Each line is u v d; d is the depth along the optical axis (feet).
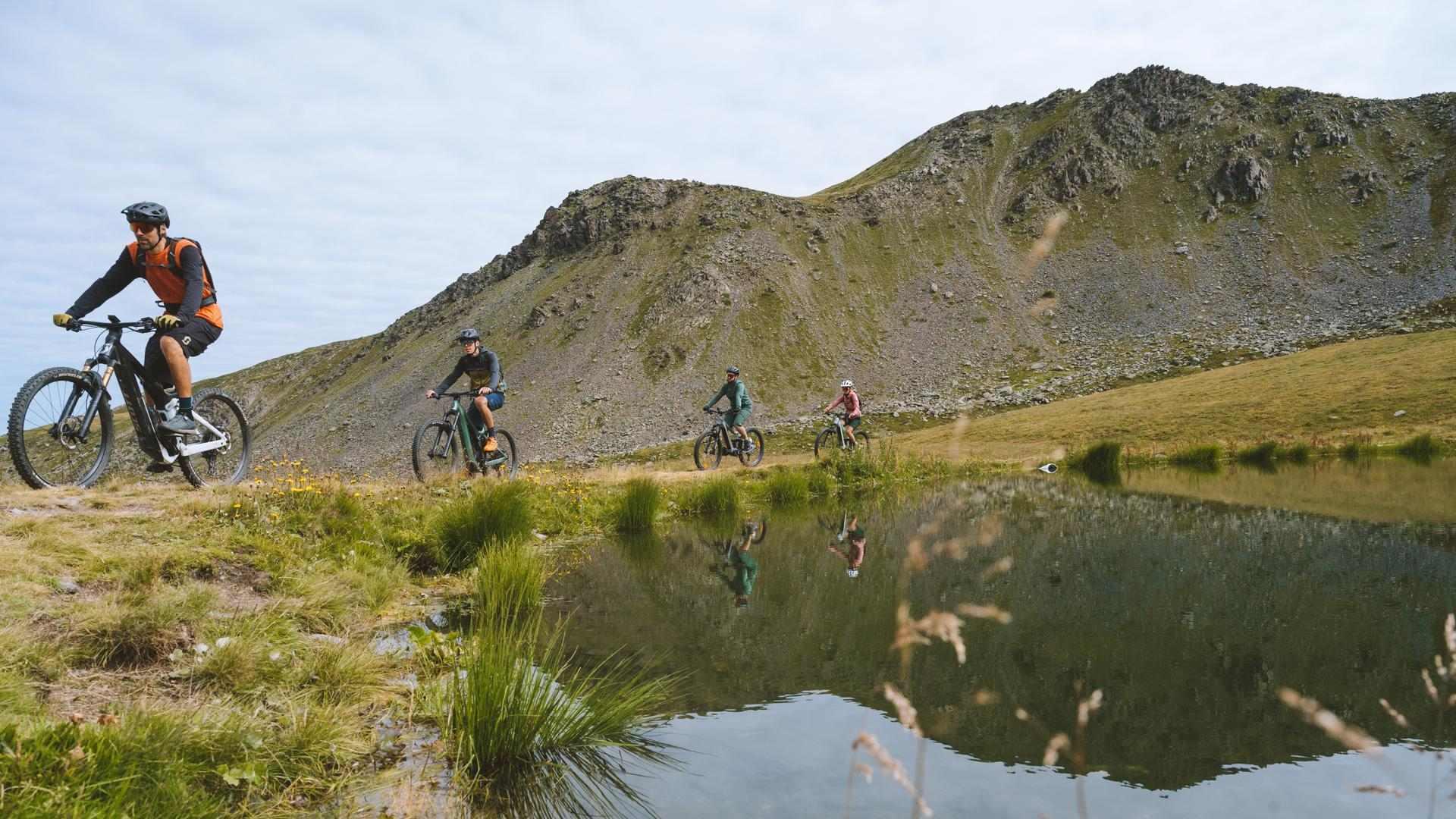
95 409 23.76
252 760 10.28
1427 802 8.87
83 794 8.36
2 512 20.18
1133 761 10.37
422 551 26.63
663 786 10.12
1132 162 466.70
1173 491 58.70
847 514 46.73
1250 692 12.99
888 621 18.74
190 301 23.38
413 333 560.20
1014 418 211.20
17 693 10.66
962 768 10.29
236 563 19.72
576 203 566.77
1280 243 387.34
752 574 26.21
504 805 9.95
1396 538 30.78
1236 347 317.01
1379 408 133.80
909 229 474.08
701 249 474.08
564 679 14.43
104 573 16.88
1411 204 384.06
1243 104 476.54
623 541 36.22
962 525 38.45
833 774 10.25
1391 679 13.42
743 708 13.02
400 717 12.66
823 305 428.15
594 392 392.47
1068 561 26.32
